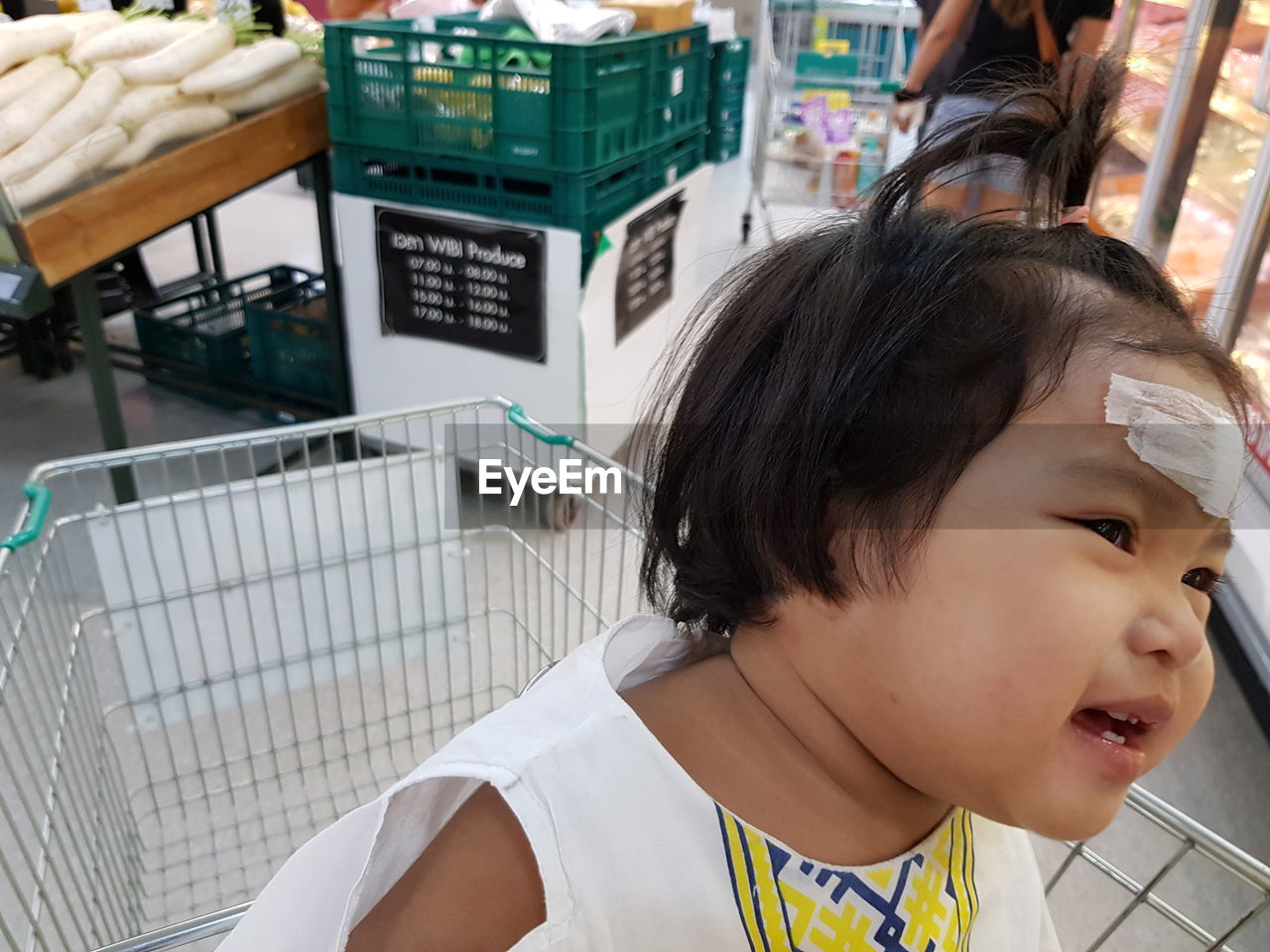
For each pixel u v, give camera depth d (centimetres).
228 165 210
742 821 48
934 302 45
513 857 46
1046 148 58
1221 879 153
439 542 135
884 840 52
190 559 123
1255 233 214
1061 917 145
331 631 133
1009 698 41
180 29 216
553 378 211
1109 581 40
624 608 153
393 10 284
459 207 207
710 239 408
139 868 127
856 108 401
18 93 181
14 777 92
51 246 178
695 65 243
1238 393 48
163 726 130
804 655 48
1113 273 50
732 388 50
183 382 280
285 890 51
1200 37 245
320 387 261
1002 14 233
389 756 159
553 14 203
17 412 292
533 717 52
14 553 98
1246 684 198
